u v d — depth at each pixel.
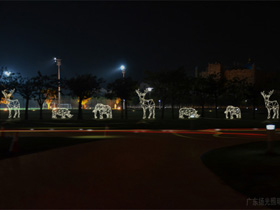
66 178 8.23
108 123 36.91
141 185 7.45
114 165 10.19
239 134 23.45
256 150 13.52
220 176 8.38
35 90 46.50
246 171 8.84
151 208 5.73
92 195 6.59
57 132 25.36
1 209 5.69
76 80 47.56
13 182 7.77
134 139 19.02
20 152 13.26
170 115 62.41
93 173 8.89
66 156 12.14
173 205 5.90
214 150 13.92
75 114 66.38
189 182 7.73
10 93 46.62
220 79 53.41
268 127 11.96
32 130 27.75
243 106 92.81
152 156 12.13
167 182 7.75
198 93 55.59
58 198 6.37
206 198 6.34
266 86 59.91
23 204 5.98
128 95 49.06
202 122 38.62
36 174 8.76
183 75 50.56
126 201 6.16
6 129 29.03
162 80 49.47
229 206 5.84
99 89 49.50
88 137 20.50
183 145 15.92
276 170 8.92
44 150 13.94
